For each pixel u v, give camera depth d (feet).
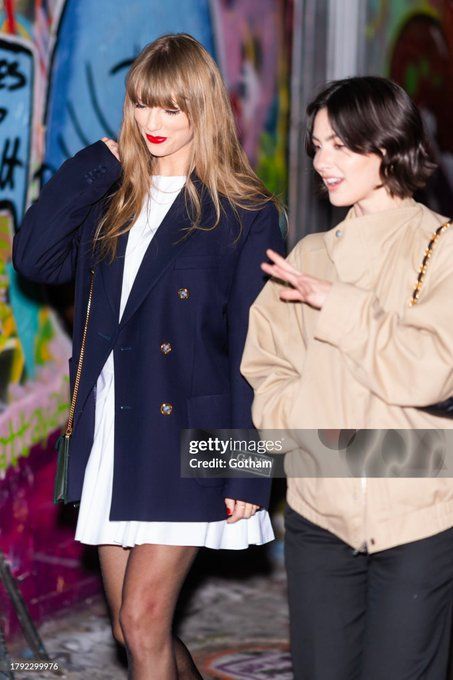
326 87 8.88
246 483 10.15
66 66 15.48
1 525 14.75
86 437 10.41
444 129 27.14
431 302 8.39
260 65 20.03
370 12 23.30
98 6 15.98
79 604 16.05
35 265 10.85
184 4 17.83
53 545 15.61
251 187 10.55
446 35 27.12
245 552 18.98
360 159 8.68
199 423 10.13
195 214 10.30
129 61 16.70
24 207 14.88
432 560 8.50
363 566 8.81
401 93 8.70
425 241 8.68
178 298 10.15
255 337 9.54
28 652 14.26
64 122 15.52
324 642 8.84
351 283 8.81
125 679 13.87
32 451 15.21
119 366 10.17
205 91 10.19
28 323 15.02
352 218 9.11
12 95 14.55
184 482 10.06
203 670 14.28
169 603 10.16
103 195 10.84
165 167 10.52
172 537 10.00
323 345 8.78
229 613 16.49
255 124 19.95
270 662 14.65
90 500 10.29
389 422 8.55
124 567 10.62
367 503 8.54
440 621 8.65
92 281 10.53
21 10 14.65
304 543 8.93
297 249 9.45
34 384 15.19
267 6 20.10
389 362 8.37
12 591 14.01
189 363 10.16
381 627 8.55
